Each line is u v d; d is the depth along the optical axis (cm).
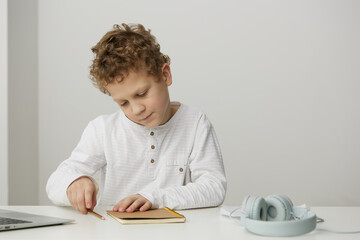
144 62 113
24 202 254
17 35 254
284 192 267
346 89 271
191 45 261
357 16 272
